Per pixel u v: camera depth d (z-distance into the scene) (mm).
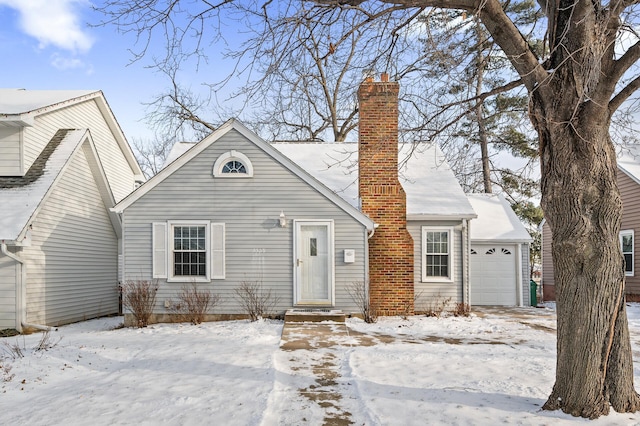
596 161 5734
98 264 17469
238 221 13664
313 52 7738
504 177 21969
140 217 13578
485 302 18359
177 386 6945
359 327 12156
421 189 16484
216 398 6363
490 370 7738
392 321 13219
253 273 13562
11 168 14242
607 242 5613
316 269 13750
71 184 15594
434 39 8031
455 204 15625
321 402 6219
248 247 13602
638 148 20719
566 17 6043
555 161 5930
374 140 14648
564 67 5910
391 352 9062
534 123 6418
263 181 13727
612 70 5742
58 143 15625
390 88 14664
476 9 6160
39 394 6938
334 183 16531
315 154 18156
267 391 6594
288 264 13594
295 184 13742
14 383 7340
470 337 10938
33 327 12938
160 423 5516
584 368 5570
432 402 6109
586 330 5586
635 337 11172
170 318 13383
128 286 13266
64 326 14273
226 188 13695
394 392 6527
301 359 8562
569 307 5715
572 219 5715
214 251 13562
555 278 5996
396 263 14359
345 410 5930
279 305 13523
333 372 7688
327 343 10023
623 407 5621
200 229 13703
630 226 19250
